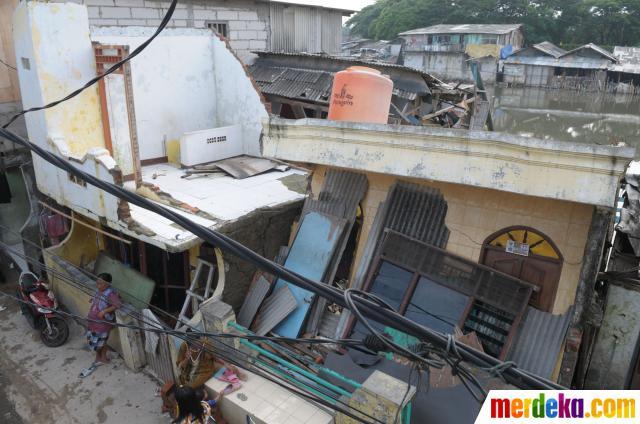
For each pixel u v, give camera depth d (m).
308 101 13.77
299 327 8.03
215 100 12.06
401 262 7.71
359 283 8.05
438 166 6.69
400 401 5.23
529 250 6.98
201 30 11.48
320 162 7.79
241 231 8.36
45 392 7.99
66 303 10.10
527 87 43.97
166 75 10.95
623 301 6.81
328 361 7.14
